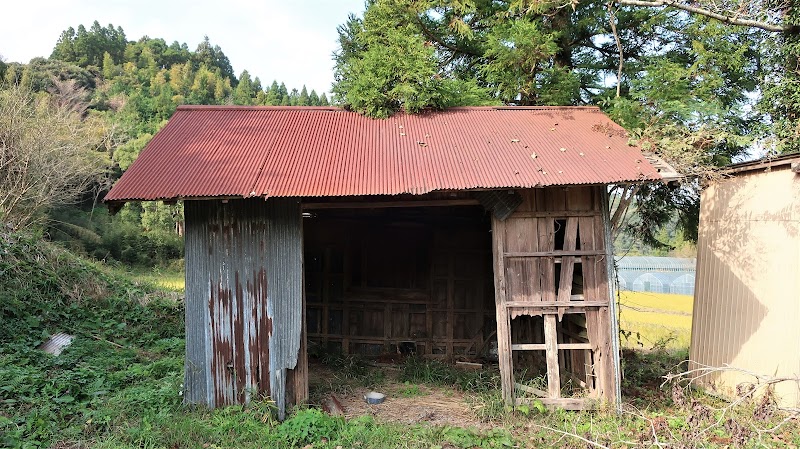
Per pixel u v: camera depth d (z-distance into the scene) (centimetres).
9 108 1457
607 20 1080
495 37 1028
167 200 547
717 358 746
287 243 597
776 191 668
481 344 941
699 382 769
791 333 631
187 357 602
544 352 779
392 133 703
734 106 933
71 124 1759
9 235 1071
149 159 606
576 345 612
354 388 754
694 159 708
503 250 611
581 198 615
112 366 737
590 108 771
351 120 747
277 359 595
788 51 885
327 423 543
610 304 601
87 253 2173
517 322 849
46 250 1102
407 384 777
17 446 468
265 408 575
